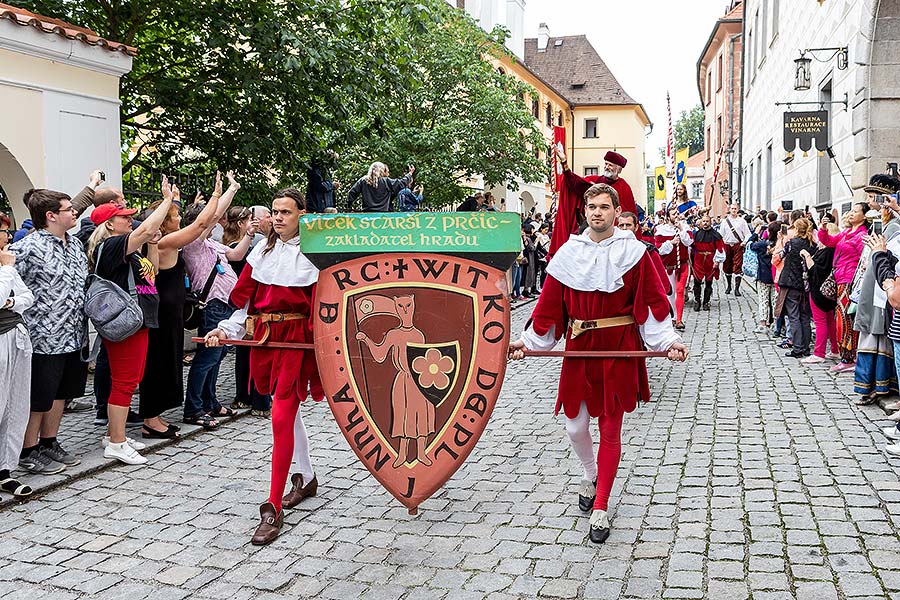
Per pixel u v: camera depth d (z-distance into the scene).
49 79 8.70
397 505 4.88
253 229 7.22
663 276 5.69
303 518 4.68
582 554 4.08
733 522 4.42
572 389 4.40
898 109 11.16
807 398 7.39
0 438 5.06
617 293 4.30
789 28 18.81
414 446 4.14
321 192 12.52
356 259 4.18
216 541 4.35
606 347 4.34
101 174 6.89
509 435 6.45
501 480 5.30
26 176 8.52
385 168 10.33
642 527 4.41
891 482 4.98
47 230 5.44
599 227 4.23
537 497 4.95
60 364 5.41
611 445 4.32
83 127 9.19
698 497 4.85
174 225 6.33
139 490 5.20
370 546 4.25
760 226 14.29
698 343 11.02
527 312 15.37
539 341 4.49
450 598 3.64
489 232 4.05
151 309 5.80
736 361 9.52
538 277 19.45
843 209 12.50
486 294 4.08
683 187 11.77
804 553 3.99
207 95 11.98
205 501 4.98
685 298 16.84
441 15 12.84
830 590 3.60
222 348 6.93
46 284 5.32
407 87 13.14
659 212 14.09
